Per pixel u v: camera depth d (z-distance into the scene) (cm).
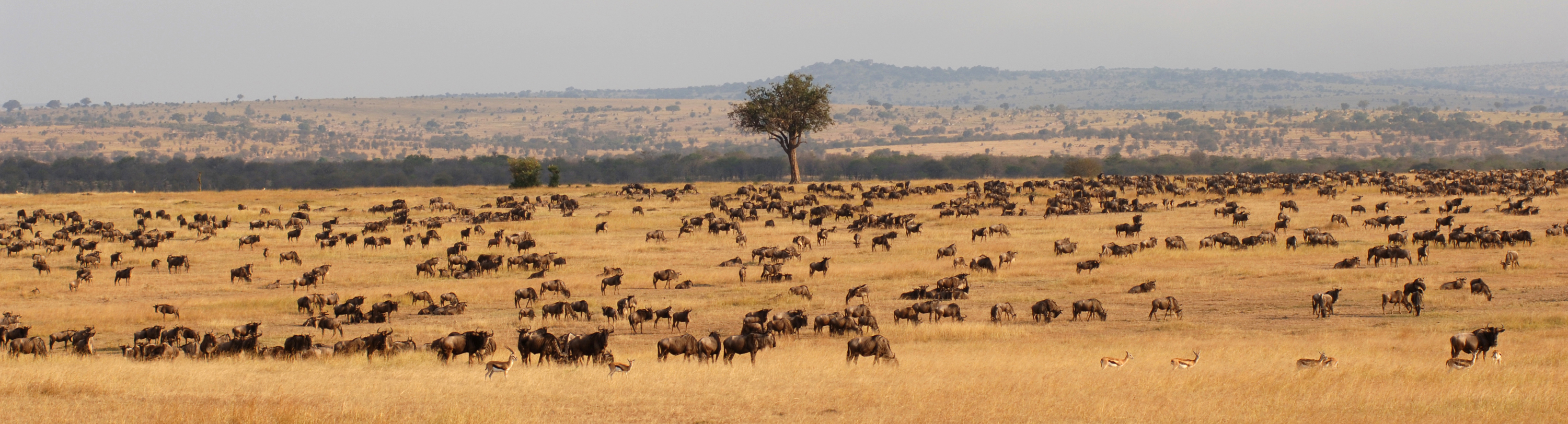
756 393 1975
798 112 10650
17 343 2691
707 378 2170
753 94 10831
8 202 8775
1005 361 2477
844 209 7369
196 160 17925
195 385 2084
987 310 3659
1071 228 6494
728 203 8512
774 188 9594
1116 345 2822
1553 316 3009
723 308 3781
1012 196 8669
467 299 4131
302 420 1689
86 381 2055
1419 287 3331
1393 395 1856
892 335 3128
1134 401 1864
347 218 7919
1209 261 4797
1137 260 4894
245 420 1684
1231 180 9362
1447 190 8075
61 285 4638
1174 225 6594
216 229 6919
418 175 18300
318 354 2709
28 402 1848
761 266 5050
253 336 2855
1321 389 1956
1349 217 6694
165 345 2745
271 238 6512
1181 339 2916
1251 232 6100
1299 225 6369
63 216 7431
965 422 1702
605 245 6050
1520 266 4188
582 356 2548
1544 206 7038
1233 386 1994
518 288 4366
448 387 2048
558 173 11088
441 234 6675
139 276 4962
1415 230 5922
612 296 4181
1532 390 1881
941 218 7225
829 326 3231
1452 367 2167
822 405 1862
